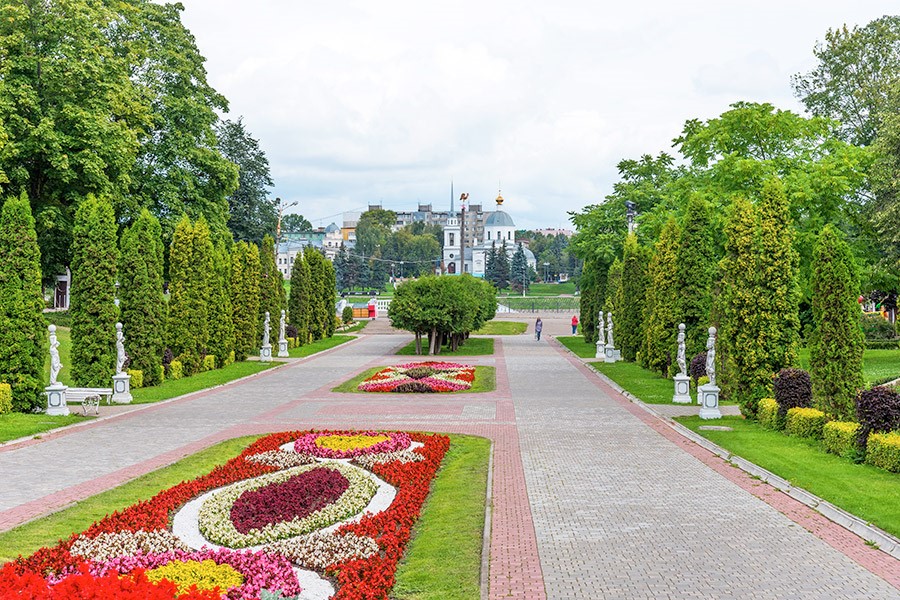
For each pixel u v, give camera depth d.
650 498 15.33
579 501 15.10
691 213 32.62
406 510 14.02
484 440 22.11
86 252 30.25
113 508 14.59
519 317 103.12
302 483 15.96
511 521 13.69
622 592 10.20
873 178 38.38
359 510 14.51
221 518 13.69
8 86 38.03
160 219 48.59
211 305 43.56
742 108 39.00
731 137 39.47
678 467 18.33
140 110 44.25
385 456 19.03
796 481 16.09
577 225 64.12
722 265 25.84
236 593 10.01
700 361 30.59
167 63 51.56
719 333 29.33
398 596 10.25
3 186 39.59
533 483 16.67
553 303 129.50
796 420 21.36
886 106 41.97
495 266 170.12
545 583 10.54
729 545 12.25
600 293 61.09
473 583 10.58
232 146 78.19
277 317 56.25
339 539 12.25
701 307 32.44
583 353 55.50
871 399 17.83
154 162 50.12
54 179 40.94
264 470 17.72
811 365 21.78
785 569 11.10
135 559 11.12
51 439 22.03
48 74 39.28
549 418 26.27
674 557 11.66
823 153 38.94
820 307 21.52
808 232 34.91
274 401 30.98
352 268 165.12
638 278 45.81
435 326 54.78
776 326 24.81
